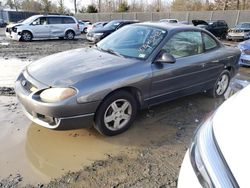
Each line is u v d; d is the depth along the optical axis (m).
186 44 4.47
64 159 3.18
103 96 3.34
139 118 4.32
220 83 5.42
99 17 38.53
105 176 2.91
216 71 5.12
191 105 4.99
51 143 3.50
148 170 3.03
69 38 18.64
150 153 3.37
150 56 3.90
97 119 3.45
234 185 1.33
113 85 3.41
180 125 4.16
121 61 3.78
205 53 4.81
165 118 4.38
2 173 2.91
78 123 3.28
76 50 4.48
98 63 3.69
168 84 4.16
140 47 4.11
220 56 5.06
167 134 3.86
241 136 1.55
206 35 4.94
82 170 2.99
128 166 3.09
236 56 5.52
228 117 1.79
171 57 3.82
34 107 3.22
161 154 3.35
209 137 1.70
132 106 3.76
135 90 3.78
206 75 4.89
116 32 4.84
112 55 4.05
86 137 3.66
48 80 3.32
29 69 3.78
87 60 3.81
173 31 4.28
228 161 1.44
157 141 3.65
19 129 3.84
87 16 39.56
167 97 4.27
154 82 3.91
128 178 2.89
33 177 2.86
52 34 17.77
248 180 1.30
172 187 2.77
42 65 3.77
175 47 4.26
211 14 30.64
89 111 3.29
